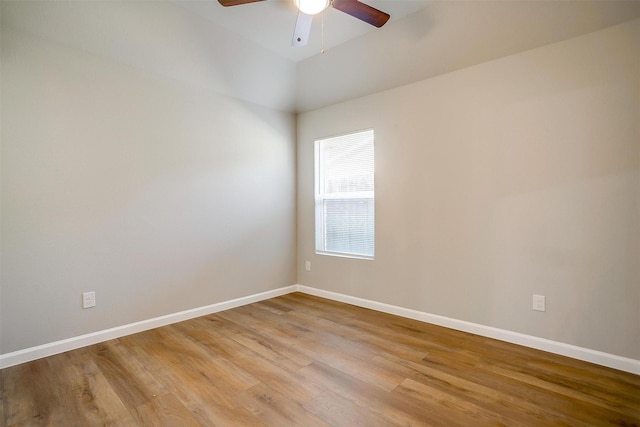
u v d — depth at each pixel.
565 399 1.85
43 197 2.39
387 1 2.40
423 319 3.13
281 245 4.13
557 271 2.41
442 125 2.96
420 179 3.12
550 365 2.24
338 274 3.86
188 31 2.69
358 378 2.10
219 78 3.25
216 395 1.92
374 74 3.21
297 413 1.75
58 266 2.46
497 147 2.66
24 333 2.32
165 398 1.89
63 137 2.47
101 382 2.05
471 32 2.49
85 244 2.59
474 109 2.78
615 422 1.66
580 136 2.30
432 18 2.52
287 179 4.20
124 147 2.78
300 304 3.73
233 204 3.60
